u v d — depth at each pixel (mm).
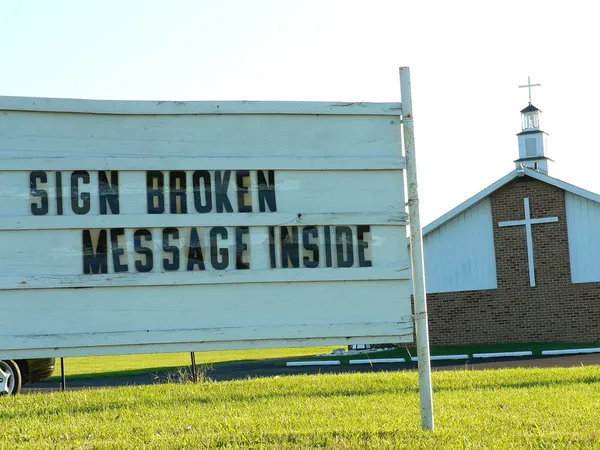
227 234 7867
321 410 9789
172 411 9977
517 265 28781
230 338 7824
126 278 7730
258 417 9289
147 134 7863
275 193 7926
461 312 29250
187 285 7836
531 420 8742
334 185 7992
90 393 12078
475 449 7156
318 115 8023
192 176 7871
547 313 28344
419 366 7773
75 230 7750
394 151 8055
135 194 7805
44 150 7742
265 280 7844
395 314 8008
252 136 7957
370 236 8000
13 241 7680
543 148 42969
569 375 13531
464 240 29453
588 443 7391
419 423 8547
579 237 28219
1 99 7680
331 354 28062
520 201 28922
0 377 13008
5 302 7672
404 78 7887
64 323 7711
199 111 7895
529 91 43844
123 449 7477
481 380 13062
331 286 7973
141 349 7773
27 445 7715
